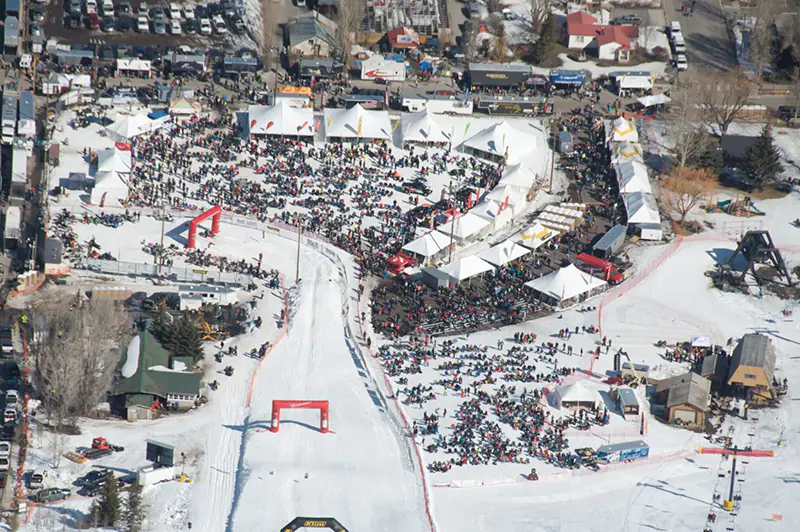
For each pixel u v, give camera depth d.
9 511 189.00
